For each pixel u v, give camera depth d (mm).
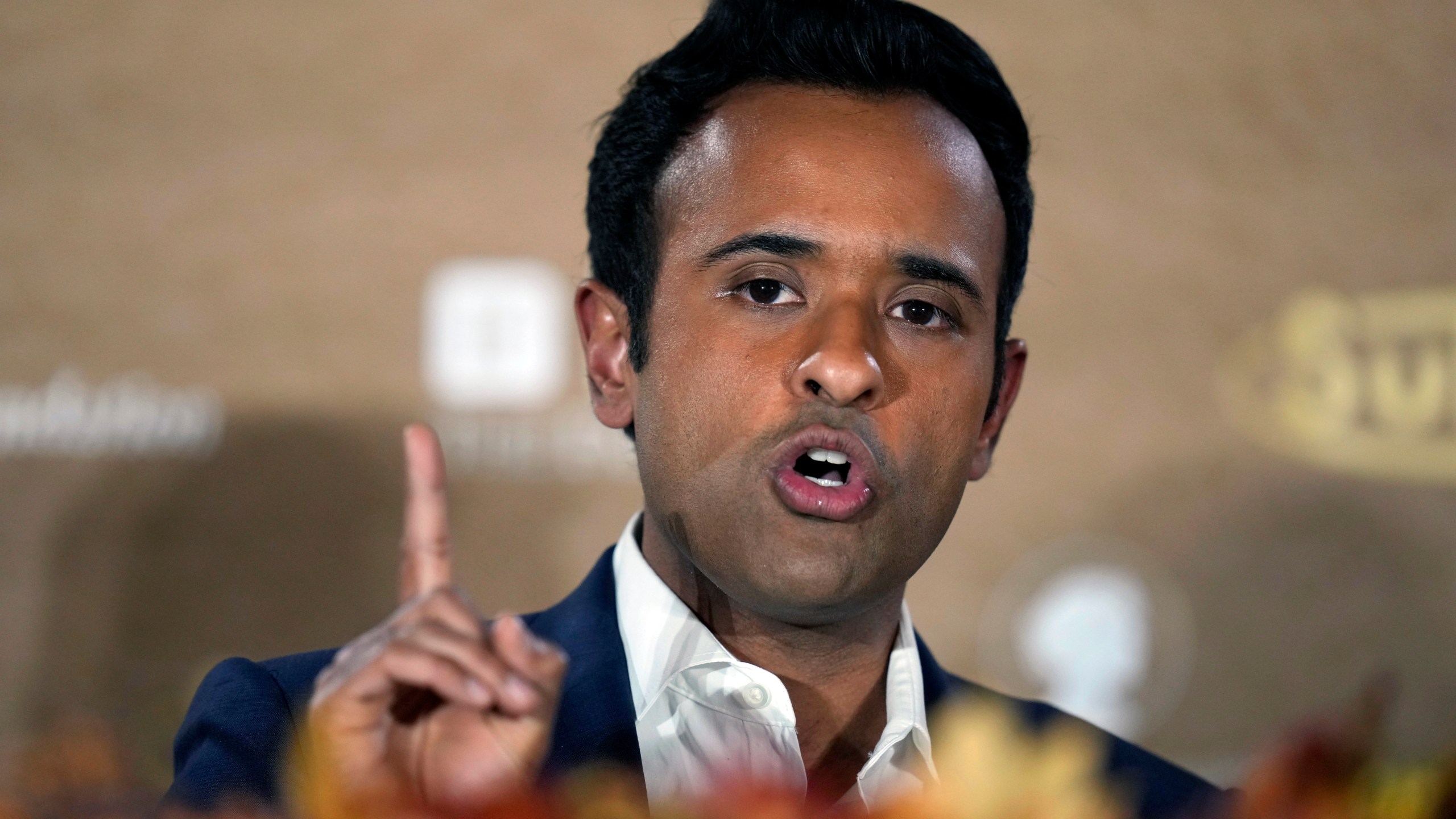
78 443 8555
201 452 8625
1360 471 9742
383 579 8703
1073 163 9672
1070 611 9375
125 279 8633
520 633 2074
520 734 2102
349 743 2033
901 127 3174
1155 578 9469
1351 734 1720
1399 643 9633
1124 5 9766
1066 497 9453
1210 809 3113
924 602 9273
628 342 3422
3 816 1580
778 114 3178
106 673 8398
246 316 8719
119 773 1710
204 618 8531
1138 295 9641
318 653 3607
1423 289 9898
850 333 2889
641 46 9156
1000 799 1562
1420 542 9766
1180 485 9562
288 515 8648
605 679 3275
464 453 8797
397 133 8938
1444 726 9570
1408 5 10031
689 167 3242
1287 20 9906
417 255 8891
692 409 3029
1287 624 9555
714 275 3070
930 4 9570
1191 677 9461
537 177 9016
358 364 8781
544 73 9078
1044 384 9523
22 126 8625
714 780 1579
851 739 3393
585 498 8852
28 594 8391
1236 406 9680
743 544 2945
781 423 2896
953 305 3117
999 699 4480
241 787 2795
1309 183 9844
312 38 8906
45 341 8562
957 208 3141
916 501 3008
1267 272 9781
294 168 8836
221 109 8797
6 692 8266
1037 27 9688
